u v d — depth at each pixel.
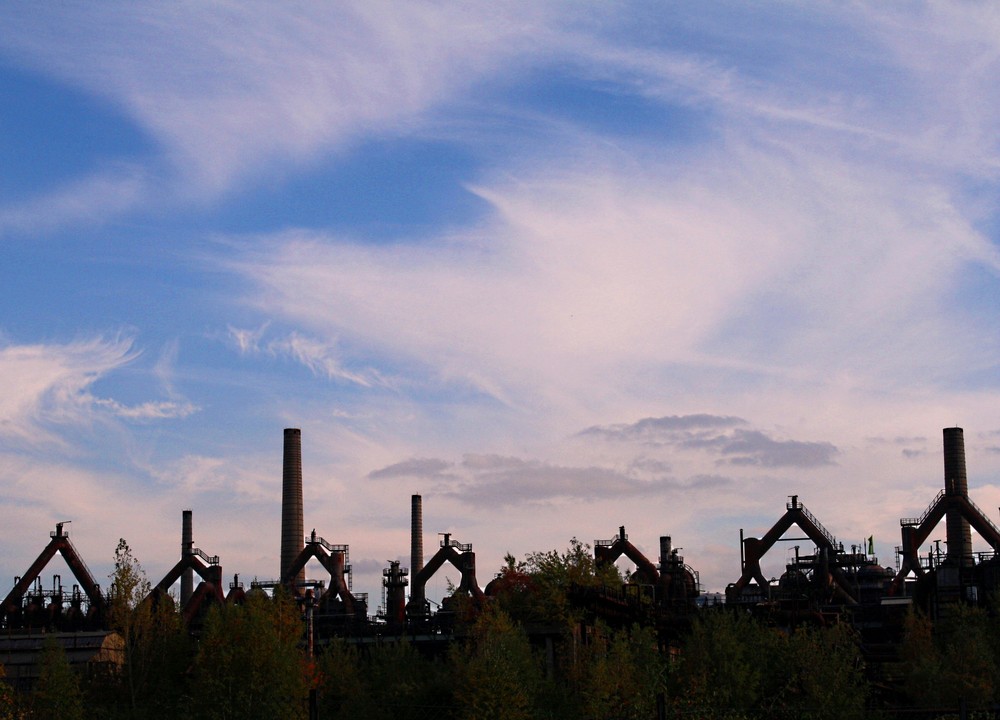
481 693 71.69
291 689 79.06
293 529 167.75
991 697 87.38
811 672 78.44
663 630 111.62
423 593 175.00
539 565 122.12
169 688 92.00
